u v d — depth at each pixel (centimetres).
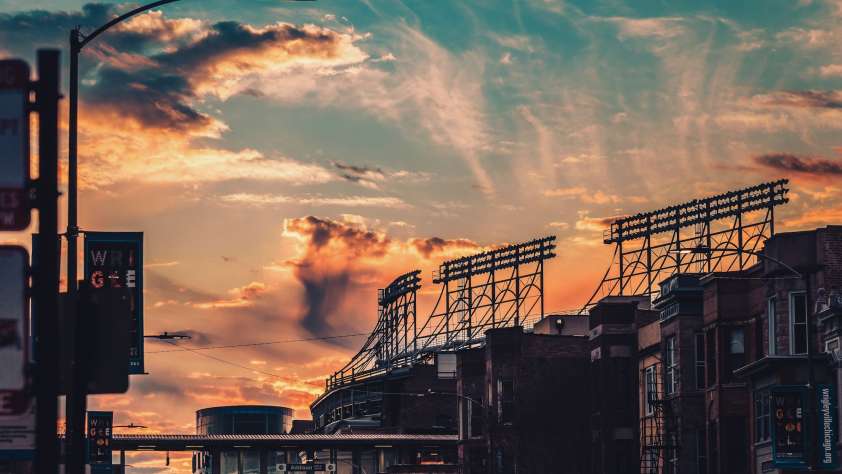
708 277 7594
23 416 1620
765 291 6800
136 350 5091
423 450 14862
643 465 9131
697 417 7938
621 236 13288
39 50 1549
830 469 6053
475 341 15550
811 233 6569
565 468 10638
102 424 8906
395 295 17712
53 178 1553
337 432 17000
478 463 11819
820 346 6438
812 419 5516
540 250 15062
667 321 8288
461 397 11644
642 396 9219
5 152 1535
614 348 9419
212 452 14838
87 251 5078
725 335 7425
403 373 16288
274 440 14450
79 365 1947
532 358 10975
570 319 12762
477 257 15850
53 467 1552
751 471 6888
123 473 14125
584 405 10600
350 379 18088
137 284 5084
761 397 6825
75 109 3616
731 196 12500
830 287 6475
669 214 12962
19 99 1541
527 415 10856
